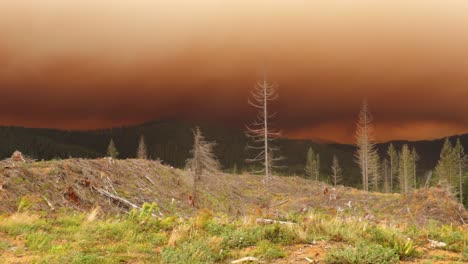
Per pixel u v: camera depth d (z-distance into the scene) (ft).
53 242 34.42
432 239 35.60
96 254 28.76
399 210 115.55
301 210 124.36
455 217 107.14
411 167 303.68
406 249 28.43
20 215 45.50
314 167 378.73
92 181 94.58
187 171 145.79
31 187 75.00
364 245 27.48
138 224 41.73
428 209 110.83
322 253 28.40
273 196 170.81
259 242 31.30
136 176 118.21
